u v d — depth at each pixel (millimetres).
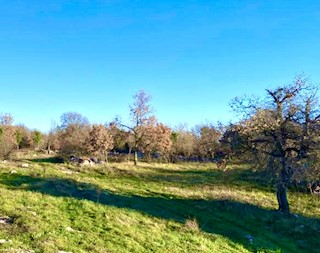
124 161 72625
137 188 43250
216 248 23125
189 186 47938
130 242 20172
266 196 43719
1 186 33656
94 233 20547
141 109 71875
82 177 46688
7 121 91312
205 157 81250
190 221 27969
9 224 19281
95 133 70188
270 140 35531
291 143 35219
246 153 36438
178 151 84312
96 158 68562
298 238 29953
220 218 32594
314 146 33594
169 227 26062
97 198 31781
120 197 35062
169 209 33344
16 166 47688
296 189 47250
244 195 42625
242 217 33656
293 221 33125
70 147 76062
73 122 94875
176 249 20891
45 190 32312
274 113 35875
